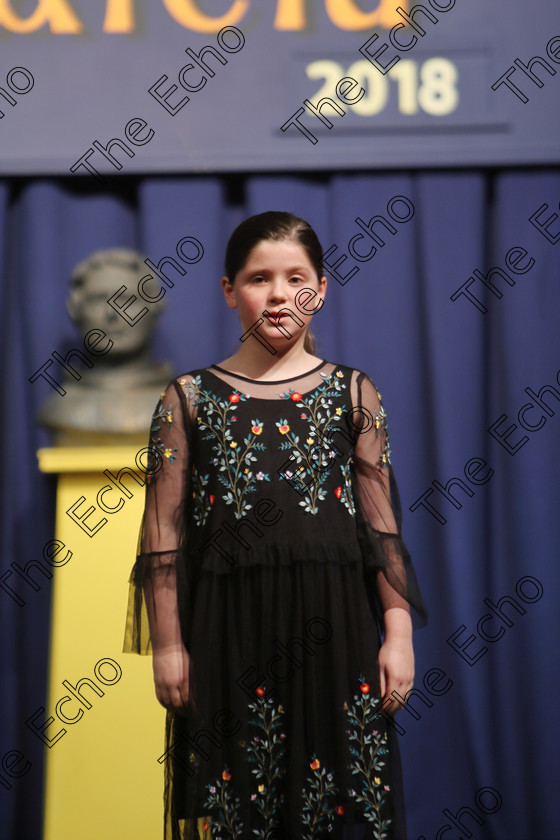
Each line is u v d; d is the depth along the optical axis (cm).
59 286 822
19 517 799
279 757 506
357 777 505
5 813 765
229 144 829
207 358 811
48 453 701
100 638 689
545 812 766
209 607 514
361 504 549
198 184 831
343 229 830
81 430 763
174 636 518
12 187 836
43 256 818
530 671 782
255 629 511
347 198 834
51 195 827
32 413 802
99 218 836
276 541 515
